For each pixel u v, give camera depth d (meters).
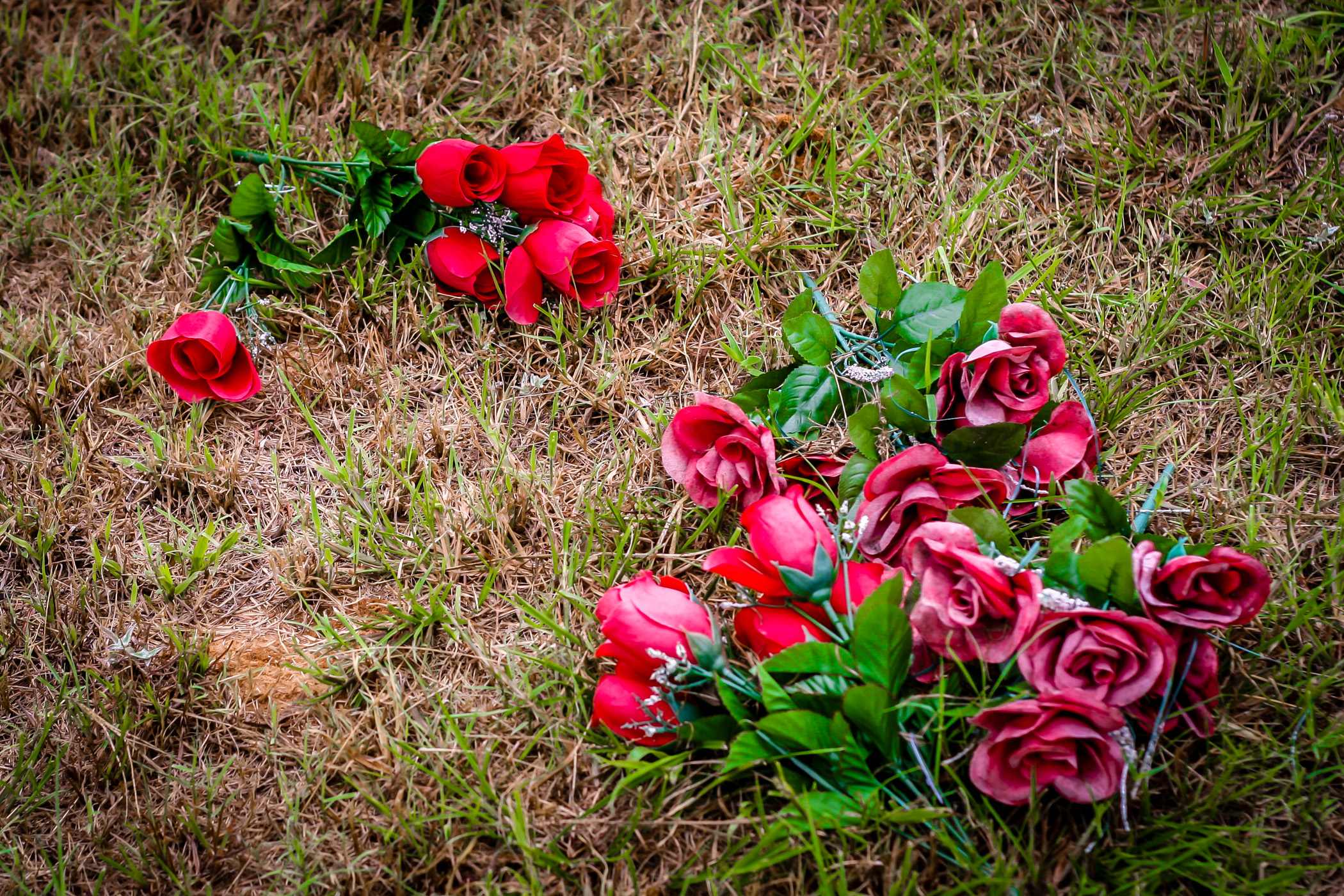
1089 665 1.35
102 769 1.66
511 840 1.50
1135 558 1.36
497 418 2.07
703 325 2.20
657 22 2.65
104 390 2.16
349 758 1.62
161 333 2.20
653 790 1.55
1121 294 2.17
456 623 1.76
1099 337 2.10
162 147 2.46
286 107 2.49
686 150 2.41
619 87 2.56
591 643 1.70
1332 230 2.13
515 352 2.16
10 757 1.70
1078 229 2.28
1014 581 1.36
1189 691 1.44
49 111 2.60
